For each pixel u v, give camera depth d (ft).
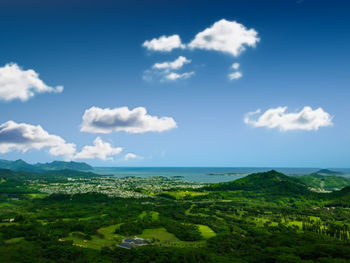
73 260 524.11
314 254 513.45
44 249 570.87
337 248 519.60
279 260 489.67
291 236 647.56
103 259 530.27
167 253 547.90
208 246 631.97
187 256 536.01
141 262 521.65
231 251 613.11
